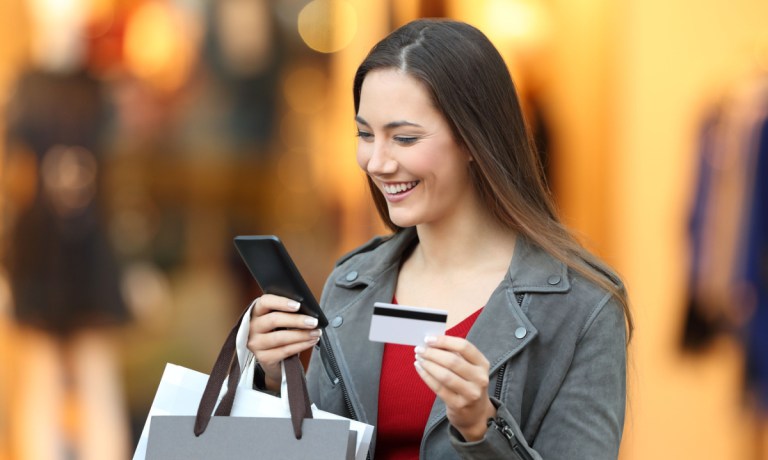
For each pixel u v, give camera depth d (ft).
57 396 28.43
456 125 9.59
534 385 9.73
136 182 28.73
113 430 28.63
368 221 28.96
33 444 28.22
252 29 28.81
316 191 29.22
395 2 28.58
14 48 27.99
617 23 28.43
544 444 9.55
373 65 9.72
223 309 29.25
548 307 9.82
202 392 9.90
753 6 28.37
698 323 28.66
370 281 10.78
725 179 28.43
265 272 9.55
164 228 28.96
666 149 28.68
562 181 28.58
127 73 28.50
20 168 28.07
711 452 28.84
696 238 28.58
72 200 28.27
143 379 28.89
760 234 28.22
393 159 9.64
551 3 28.37
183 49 28.68
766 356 28.12
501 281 10.11
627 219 28.71
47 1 28.04
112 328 28.63
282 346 9.64
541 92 28.50
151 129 28.71
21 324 28.19
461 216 10.28
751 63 28.32
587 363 9.66
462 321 10.11
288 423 9.20
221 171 29.07
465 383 8.45
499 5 28.30
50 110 28.07
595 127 28.58
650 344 28.86
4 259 28.04
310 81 29.04
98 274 28.50
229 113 28.99
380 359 10.24
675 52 28.55
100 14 28.22
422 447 9.73
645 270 28.81
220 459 9.20
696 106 28.60
